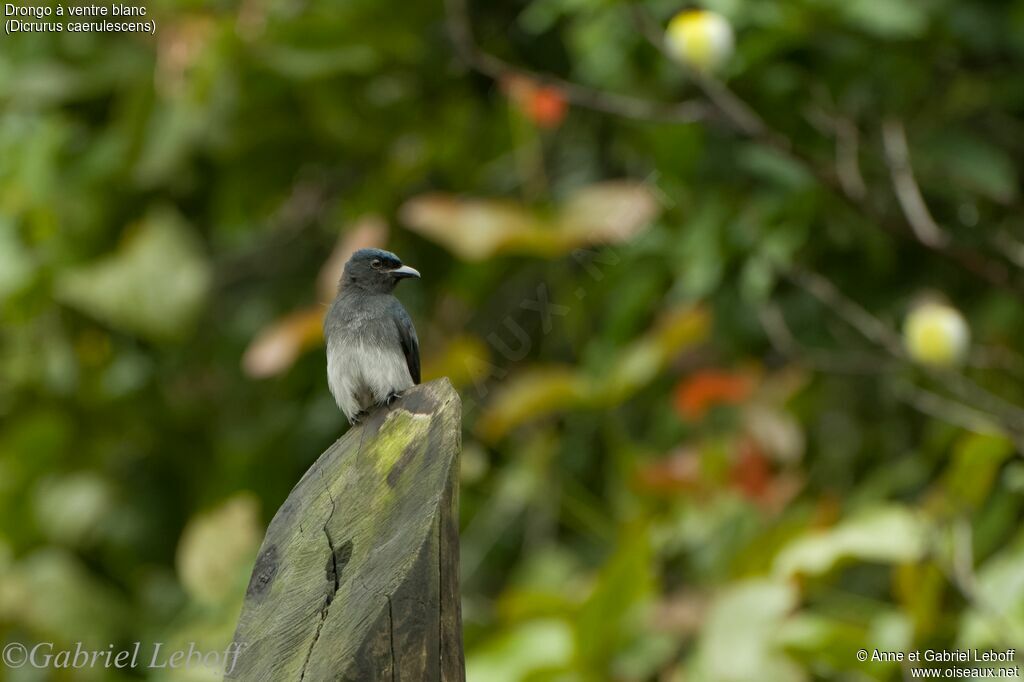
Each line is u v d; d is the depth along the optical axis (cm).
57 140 1371
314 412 1397
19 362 1423
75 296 1320
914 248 1152
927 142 1091
